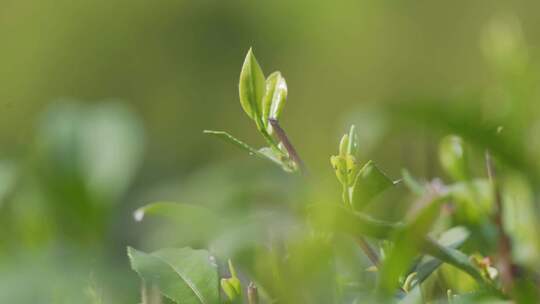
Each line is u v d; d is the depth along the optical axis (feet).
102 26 14.84
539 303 1.69
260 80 1.76
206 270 1.76
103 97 14.24
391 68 15.25
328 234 1.70
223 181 2.00
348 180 1.71
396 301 1.66
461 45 15.07
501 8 14.12
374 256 1.74
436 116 1.54
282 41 15.48
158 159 8.93
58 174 2.24
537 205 1.98
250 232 1.72
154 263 1.76
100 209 2.23
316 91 14.82
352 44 15.40
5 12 14.06
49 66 13.98
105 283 1.67
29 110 13.24
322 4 15.56
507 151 1.60
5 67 13.91
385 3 15.56
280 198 1.80
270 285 1.79
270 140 1.74
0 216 2.24
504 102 2.05
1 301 1.54
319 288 1.73
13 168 2.28
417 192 2.03
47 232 2.21
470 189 1.98
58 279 1.58
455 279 1.90
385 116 1.53
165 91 14.16
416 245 1.61
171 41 14.67
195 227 1.84
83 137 2.28
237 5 14.96
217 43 15.02
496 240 1.89
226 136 1.73
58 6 14.16
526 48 2.23
